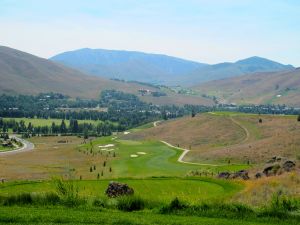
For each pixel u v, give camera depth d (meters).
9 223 23.69
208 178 56.34
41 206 29.73
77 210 28.61
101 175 112.62
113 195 37.84
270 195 36.56
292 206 28.77
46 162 162.75
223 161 126.56
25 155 191.25
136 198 30.44
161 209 28.64
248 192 40.47
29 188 46.22
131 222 24.36
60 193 31.86
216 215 27.53
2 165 152.12
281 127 182.62
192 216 27.23
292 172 53.94
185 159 143.50
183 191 47.41
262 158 119.12
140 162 138.75
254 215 27.45
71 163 156.25
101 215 26.31
